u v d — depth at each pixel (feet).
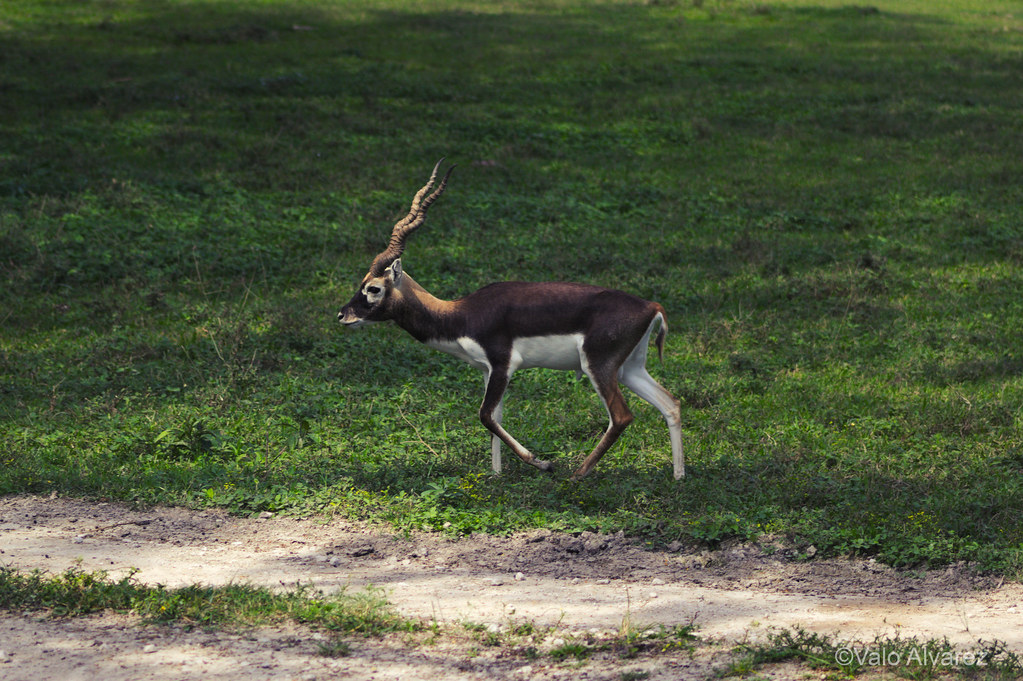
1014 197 76.48
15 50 109.91
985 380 45.06
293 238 63.67
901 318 53.78
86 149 78.79
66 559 27.45
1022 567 26.25
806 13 151.64
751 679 20.53
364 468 34.47
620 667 21.39
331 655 21.81
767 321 53.31
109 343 47.91
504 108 97.71
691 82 109.29
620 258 61.21
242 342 47.88
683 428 39.75
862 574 26.84
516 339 33.12
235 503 31.45
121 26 125.18
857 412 41.11
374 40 124.16
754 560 27.73
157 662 21.33
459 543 28.86
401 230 34.37
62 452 35.68
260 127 87.71
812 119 97.71
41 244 59.82
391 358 47.19
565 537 29.07
